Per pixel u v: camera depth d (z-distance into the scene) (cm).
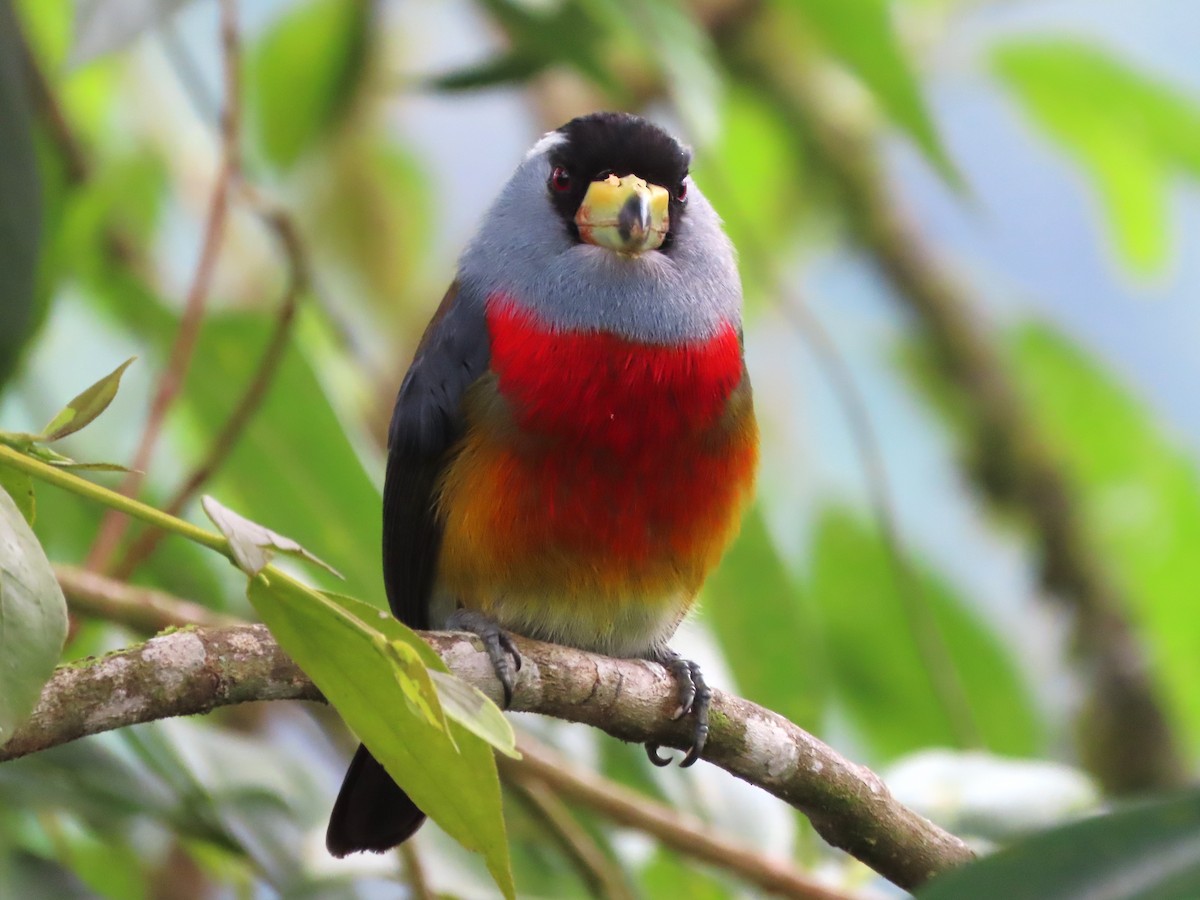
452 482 812
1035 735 1186
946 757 941
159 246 1205
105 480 1013
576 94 1352
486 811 446
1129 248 1335
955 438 1365
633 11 945
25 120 651
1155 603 1354
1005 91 1319
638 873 988
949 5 1314
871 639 1199
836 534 1215
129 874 957
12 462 417
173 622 769
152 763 815
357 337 1222
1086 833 343
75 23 775
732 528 840
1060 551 1342
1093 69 1288
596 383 789
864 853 705
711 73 966
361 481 941
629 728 701
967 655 1193
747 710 710
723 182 1015
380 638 423
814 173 1335
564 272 811
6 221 641
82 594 766
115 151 1173
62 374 1112
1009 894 332
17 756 518
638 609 818
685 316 809
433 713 423
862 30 1036
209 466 869
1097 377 1355
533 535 796
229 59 934
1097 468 1366
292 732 1096
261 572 429
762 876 836
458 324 839
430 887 802
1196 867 329
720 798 978
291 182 1246
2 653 385
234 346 965
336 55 1209
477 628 803
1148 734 1327
